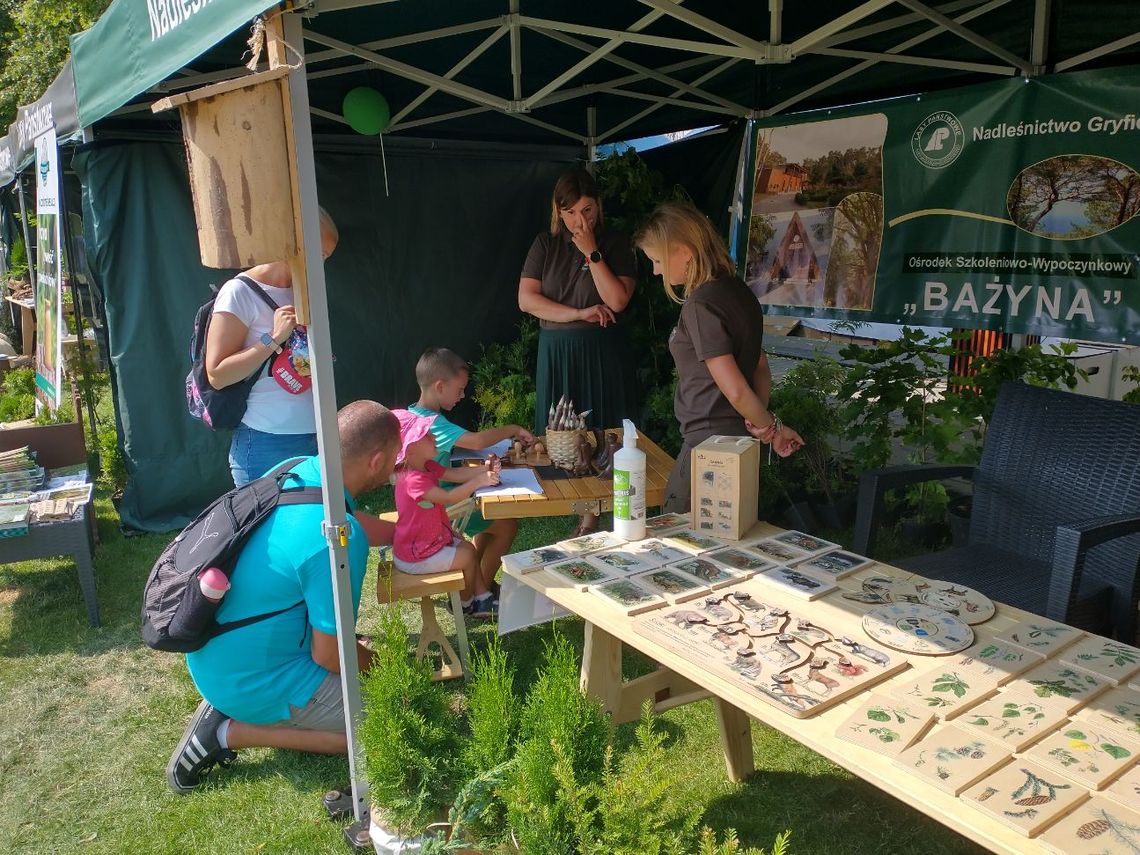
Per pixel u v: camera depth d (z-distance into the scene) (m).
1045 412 2.91
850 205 4.27
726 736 2.59
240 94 1.86
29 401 6.92
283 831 2.49
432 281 6.32
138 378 4.96
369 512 5.29
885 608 1.93
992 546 2.99
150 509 5.13
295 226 2.00
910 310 4.06
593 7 3.81
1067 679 1.63
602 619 1.94
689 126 5.75
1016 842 1.22
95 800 2.68
